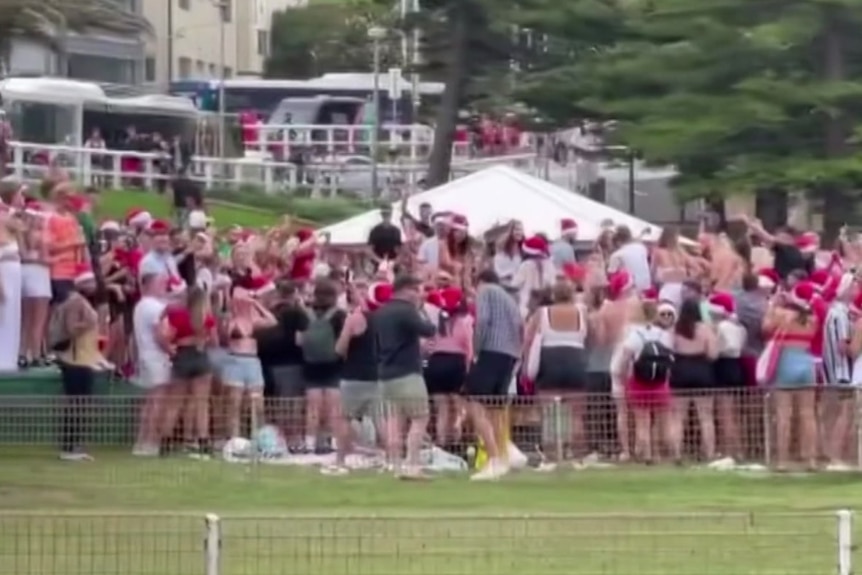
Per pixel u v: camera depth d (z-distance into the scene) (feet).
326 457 312.91
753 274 331.77
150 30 405.18
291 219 473.26
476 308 308.60
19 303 326.85
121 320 337.93
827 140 566.77
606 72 598.34
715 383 318.86
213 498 273.95
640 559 199.52
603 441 314.14
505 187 438.40
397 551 199.62
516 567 196.95
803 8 564.30
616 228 378.73
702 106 571.69
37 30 335.06
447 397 311.27
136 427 314.14
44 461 305.12
